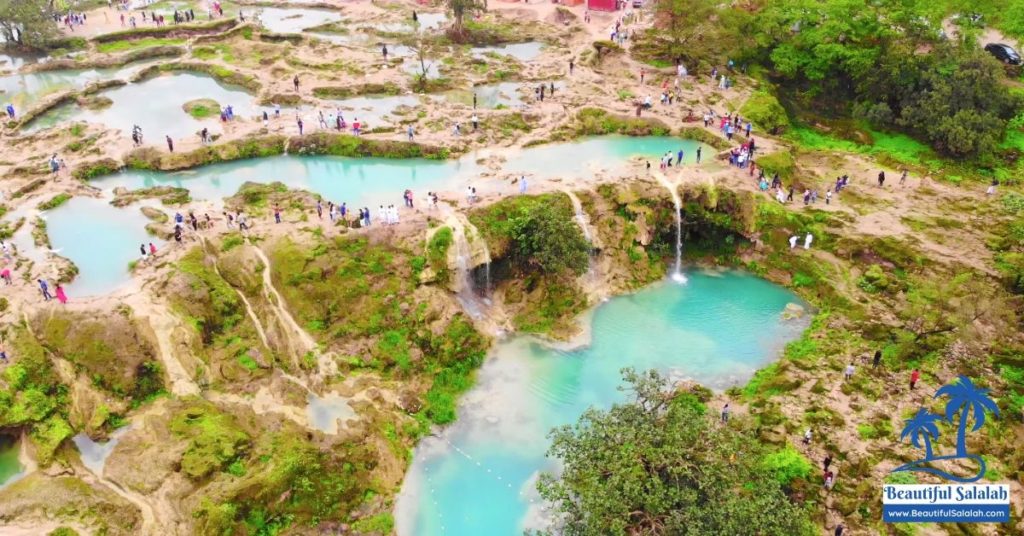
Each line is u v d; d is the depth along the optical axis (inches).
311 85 2918.3
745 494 1311.5
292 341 1775.3
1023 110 2792.8
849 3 2893.7
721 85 3006.9
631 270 2185.0
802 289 2150.6
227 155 2443.4
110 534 1330.0
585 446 1336.1
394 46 3358.8
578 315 2058.3
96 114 2711.6
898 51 2817.4
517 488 1568.7
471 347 1893.5
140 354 1603.1
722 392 1798.7
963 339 1831.9
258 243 1913.1
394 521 1499.8
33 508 1344.7
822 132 2893.7
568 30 3535.9
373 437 1627.7
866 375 1791.3
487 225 2036.2
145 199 2164.1
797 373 1813.5
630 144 2620.6
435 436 1688.0
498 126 2662.4
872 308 2009.1
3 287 1731.1
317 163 2463.1
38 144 2444.6
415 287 1918.1
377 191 2242.9
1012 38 3206.2
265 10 3902.6
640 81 3068.4
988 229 2197.3
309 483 1482.5
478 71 3107.8
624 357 1918.1
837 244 2156.7
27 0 3179.1
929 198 2377.0
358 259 1905.8
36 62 3097.9
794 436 1626.5
